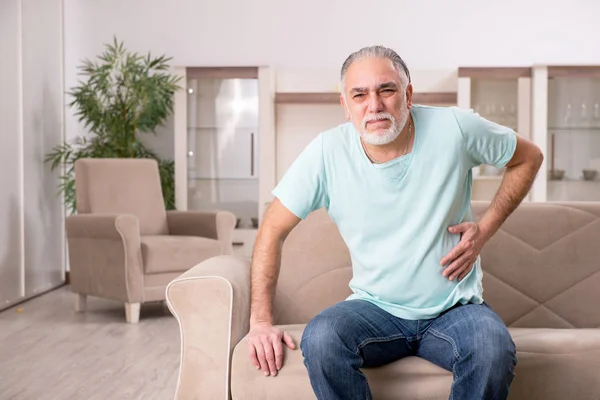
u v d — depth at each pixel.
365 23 6.56
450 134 2.00
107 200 5.21
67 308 5.26
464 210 2.06
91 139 6.52
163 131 6.64
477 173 6.12
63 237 6.52
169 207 6.46
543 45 6.48
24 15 5.68
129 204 5.27
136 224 4.69
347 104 2.02
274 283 2.12
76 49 6.59
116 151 6.23
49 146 6.18
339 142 2.04
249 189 6.34
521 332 2.23
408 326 1.98
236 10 6.61
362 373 1.86
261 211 6.31
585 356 1.98
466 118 2.02
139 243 4.70
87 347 3.99
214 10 6.62
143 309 5.25
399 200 1.99
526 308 2.48
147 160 5.41
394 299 2.01
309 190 2.07
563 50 6.48
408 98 2.04
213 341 1.99
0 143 5.25
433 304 2.00
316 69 6.52
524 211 2.53
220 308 2.00
